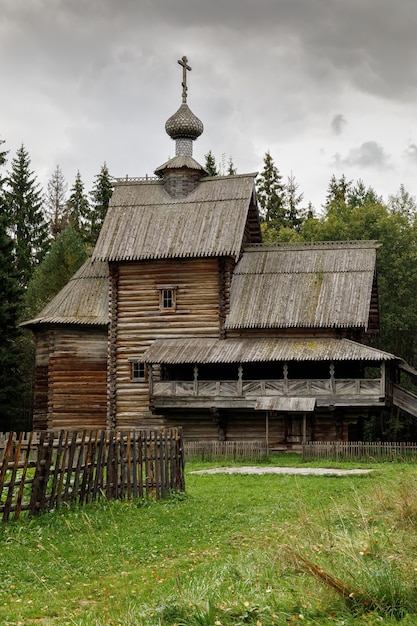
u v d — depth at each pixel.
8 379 49.78
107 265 48.34
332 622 10.06
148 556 15.24
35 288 61.31
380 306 60.28
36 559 14.36
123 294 45.53
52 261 61.62
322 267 44.94
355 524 15.45
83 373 45.25
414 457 35.00
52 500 17.55
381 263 61.09
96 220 77.38
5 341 50.28
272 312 43.06
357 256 45.16
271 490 24.58
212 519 19.14
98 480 19.34
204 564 14.26
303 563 11.80
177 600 11.01
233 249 43.62
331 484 25.91
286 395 40.66
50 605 11.94
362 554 11.73
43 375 46.12
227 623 10.13
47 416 44.84
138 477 21.45
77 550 15.14
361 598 10.52
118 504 19.44
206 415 43.53
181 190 47.53
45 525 16.50
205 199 46.75
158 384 42.53
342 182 87.06
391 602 10.41
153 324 44.88
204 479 28.38
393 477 27.39
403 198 67.62
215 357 41.47
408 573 10.96
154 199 47.62
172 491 22.38
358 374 45.00
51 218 83.44
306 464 34.34
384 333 61.34
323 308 42.59
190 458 37.44
